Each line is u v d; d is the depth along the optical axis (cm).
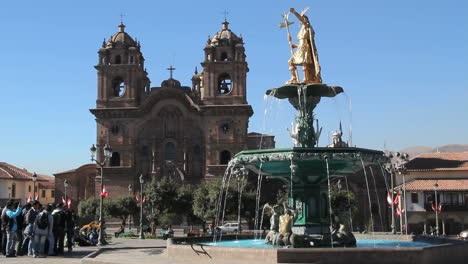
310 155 1945
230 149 8550
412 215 7056
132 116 8819
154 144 8756
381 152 2119
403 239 2553
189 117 8781
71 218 2462
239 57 8762
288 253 1576
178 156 8719
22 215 2098
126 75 8956
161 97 8812
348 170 2170
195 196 7112
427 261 1593
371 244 2262
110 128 8812
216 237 2675
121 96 8925
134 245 3272
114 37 9206
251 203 6731
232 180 7075
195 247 1830
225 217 6994
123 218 7906
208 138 8600
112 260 1802
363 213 8275
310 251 1573
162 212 7150
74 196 9281
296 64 2262
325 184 2148
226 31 9019
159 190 7544
